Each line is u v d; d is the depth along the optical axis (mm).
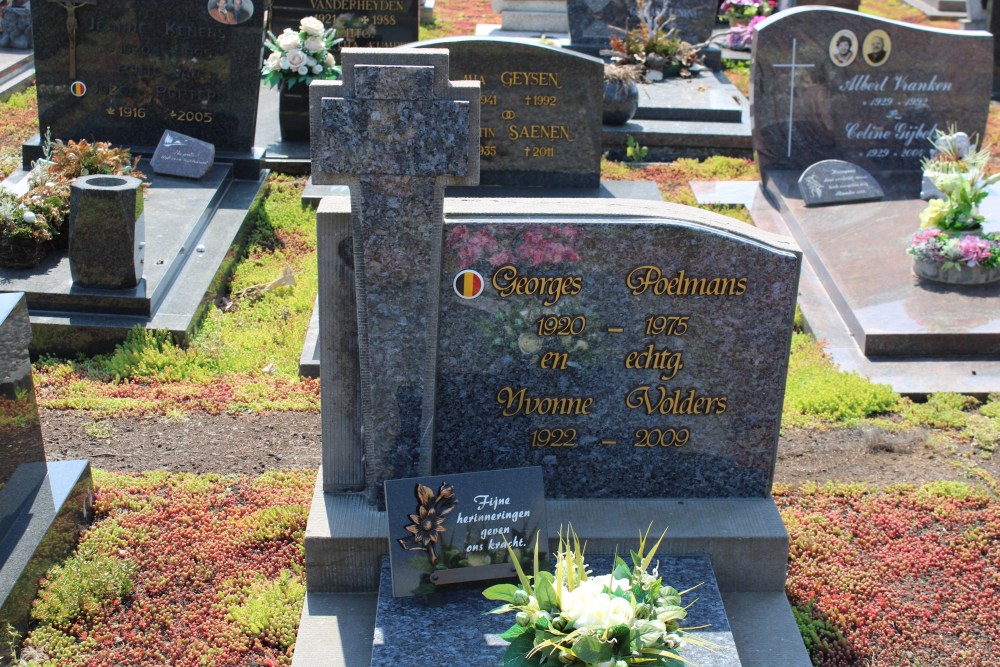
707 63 15289
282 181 11047
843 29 10570
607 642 4160
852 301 8445
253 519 5961
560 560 4383
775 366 5352
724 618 4863
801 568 5746
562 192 10617
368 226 4848
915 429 7133
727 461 5551
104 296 7828
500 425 5426
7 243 7934
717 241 5094
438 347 5215
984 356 8000
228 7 9922
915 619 5461
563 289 5148
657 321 5246
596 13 15062
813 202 10242
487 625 4820
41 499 5566
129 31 10047
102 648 5078
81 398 7176
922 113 10852
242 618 5238
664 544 5262
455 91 4648
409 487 4973
